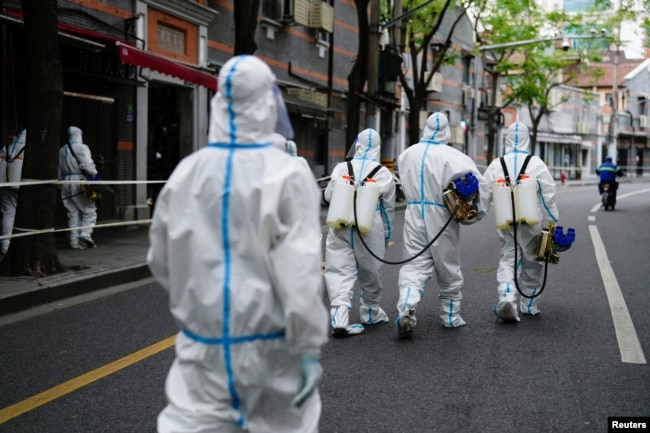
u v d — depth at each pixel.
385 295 7.88
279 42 19.67
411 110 22.50
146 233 12.78
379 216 6.34
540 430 4.02
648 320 6.63
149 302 7.58
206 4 15.95
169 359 5.45
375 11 17.55
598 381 4.87
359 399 4.53
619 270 9.50
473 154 38.09
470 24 37.72
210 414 2.42
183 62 15.08
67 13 11.80
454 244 6.12
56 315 6.95
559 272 9.38
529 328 6.35
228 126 2.44
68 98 12.03
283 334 2.44
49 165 8.25
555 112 52.38
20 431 4.05
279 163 2.42
